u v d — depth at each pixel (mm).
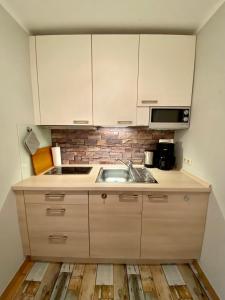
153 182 1448
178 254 1472
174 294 1273
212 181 1304
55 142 2053
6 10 1248
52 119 1630
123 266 1515
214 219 1281
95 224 1435
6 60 1265
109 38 1499
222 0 1169
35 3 1208
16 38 1370
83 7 1250
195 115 1535
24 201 1408
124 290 1297
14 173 1383
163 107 1597
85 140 2051
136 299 1234
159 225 1429
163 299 1238
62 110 1613
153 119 1620
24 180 1486
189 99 1592
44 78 1571
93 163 2082
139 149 2055
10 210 1331
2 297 1228
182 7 1248
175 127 1642
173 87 1568
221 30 1191
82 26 1485
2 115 1235
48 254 1491
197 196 1375
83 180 1494
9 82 1300
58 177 1583
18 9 1267
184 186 1354
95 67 1540
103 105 1597
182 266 1518
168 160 1854
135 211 1408
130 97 1583
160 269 1485
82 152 2070
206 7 1244
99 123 1627
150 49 1513
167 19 1390
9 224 1316
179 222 1420
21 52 1436
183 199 1385
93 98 1588
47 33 1584
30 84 1571
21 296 1257
